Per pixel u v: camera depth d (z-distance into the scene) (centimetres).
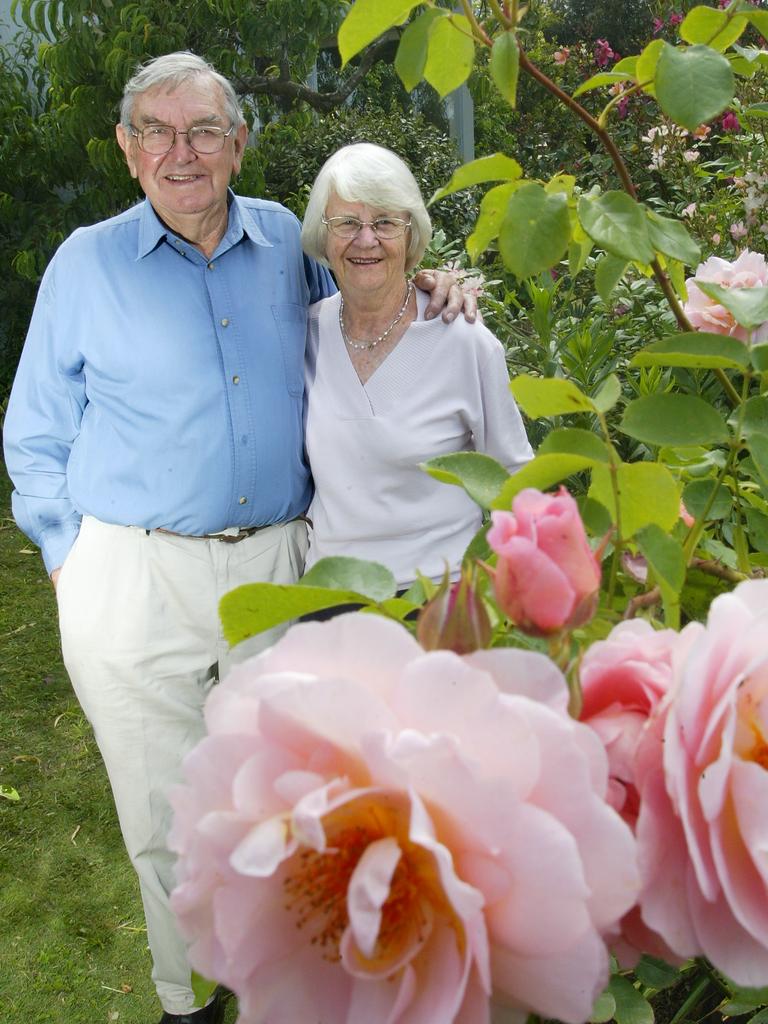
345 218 202
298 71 688
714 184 413
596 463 79
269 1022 58
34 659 424
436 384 211
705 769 56
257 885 57
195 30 635
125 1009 261
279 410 218
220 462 214
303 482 226
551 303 301
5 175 686
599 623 79
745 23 96
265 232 226
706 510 95
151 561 218
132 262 217
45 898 297
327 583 80
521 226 93
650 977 97
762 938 55
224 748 58
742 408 88
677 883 57
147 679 220
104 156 615
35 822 328
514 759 54
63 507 229
